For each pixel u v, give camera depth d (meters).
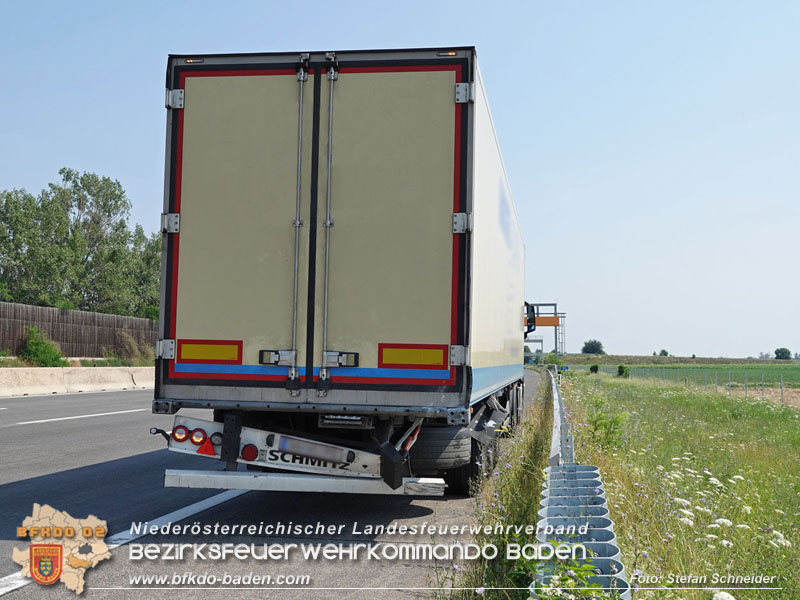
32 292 64.19
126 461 10.33
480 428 8.23
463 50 6.62
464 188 6.54
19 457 10.61
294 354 6.51
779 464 10.38
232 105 6.79
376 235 6.55
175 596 4.83
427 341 6.45
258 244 6.66
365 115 6.65
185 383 6.66
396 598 4.82
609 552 3.90
